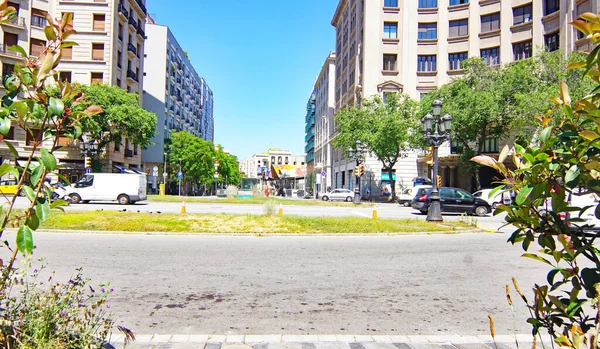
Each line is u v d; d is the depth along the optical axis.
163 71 61.75
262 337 4.16
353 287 6.36
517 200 1.76
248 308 5.18
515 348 4.02
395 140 34.31
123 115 35.09
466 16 39.59
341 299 5.68
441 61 40.56
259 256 8.81
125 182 24.38
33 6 37.44
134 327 4.40
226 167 84.50
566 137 1.77
